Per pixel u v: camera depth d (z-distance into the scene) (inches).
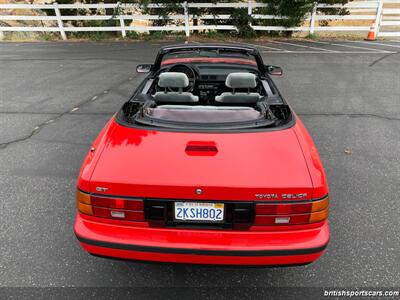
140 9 555.2
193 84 136.6
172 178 77.9
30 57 417.1
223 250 77.0
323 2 522.3
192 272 100.4
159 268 102.2
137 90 124.7
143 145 87.2
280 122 96.8
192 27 542.0
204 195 76.7
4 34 584.1
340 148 177.0
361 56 397.7
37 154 171.6
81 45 505.0
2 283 95.8
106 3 593.0
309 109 234.1
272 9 518.9
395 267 100.8
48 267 101.7
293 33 572.4
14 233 116.1
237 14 528.4
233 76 109.0
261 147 86.3
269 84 126.3
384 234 114.7
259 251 76.8
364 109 233.6
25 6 550.9
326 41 509.7
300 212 77.5
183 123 93.3
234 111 99.0
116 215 80.0
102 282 96.7
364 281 96.3
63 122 212.5
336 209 128.2
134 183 77.4
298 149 87.0
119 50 457.7
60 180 149.1
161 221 79.1
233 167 80.0
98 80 308.7
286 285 95.6
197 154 83.1
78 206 83.4
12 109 235.9
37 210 128.6
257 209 76.9
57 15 553.0
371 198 134.9
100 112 229.5
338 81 300.7
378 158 166.7
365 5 510.3
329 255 105.8
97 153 88.0
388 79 305.4
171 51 140.5
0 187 143.2
